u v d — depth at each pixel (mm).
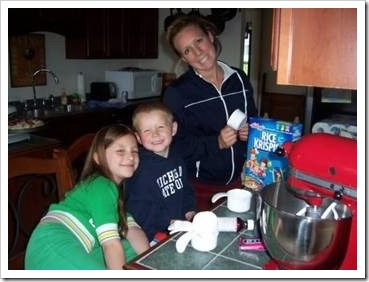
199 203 1359
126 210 1176
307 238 672
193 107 1497
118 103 3441
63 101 3365
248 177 1198
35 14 2859
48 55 3357
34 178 1625
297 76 645
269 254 791
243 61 3857
